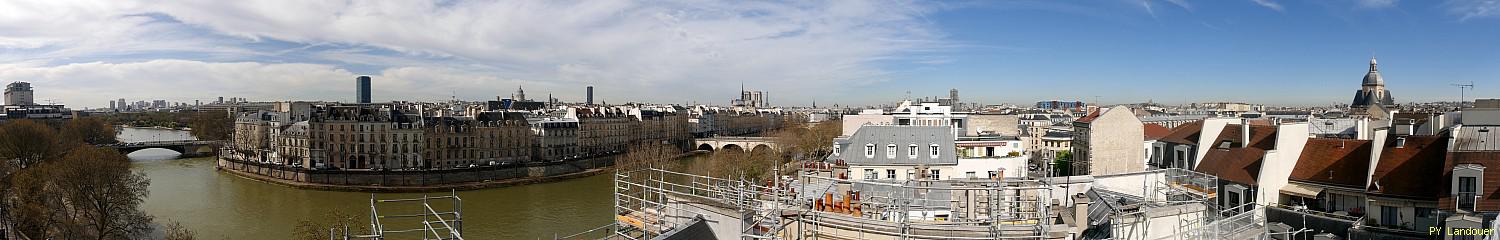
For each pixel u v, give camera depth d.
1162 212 49.50
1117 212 49.19
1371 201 76.12
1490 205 66.44
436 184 197.25
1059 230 45.38
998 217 48.53
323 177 197.75
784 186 71.69
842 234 49.78
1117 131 115.94
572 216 150.00
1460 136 74.69
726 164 183.12
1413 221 73.62
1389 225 75.31
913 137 113.62
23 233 114.50
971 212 59.25
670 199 53.44
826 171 114.12
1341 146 85.44
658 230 54.03
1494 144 71.81
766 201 61.19
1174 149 105.44
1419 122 107.75
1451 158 72.38
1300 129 88.62
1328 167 84.19
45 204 118.75
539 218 147.50
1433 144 77.31
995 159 117.81
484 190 193.50
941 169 111.81
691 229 44.19
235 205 163.62
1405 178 75.56
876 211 57.69
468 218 147.38
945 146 113.50
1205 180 82.75
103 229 117.94
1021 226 47.41
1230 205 87.44
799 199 62.16
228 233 131.25
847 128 194.62
